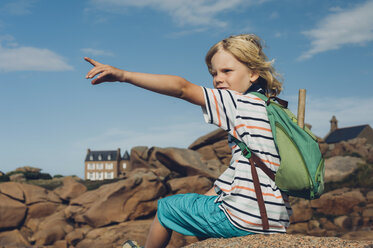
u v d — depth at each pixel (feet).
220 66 8.27
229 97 7.55
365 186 68.90
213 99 7.39
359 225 57.88
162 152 72.95
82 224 58.34
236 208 7.55
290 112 8.09
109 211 58.08
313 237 7.85
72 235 55.06
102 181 73.46
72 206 60.59
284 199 8.05
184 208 8.11
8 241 54.54
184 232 8.29
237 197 7.57
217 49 8.37
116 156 272.51
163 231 8.46
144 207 59.88
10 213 57.88
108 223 57.52
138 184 60.59
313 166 7.25
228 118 7.52
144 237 54.85
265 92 8.71
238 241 7.61
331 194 63.52
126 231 55.47
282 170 7.35
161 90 6.85
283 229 8.02
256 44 8.55
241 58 8.13
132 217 59.21
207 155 84.28
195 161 72.49
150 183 61.16
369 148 93.61
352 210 61.67
